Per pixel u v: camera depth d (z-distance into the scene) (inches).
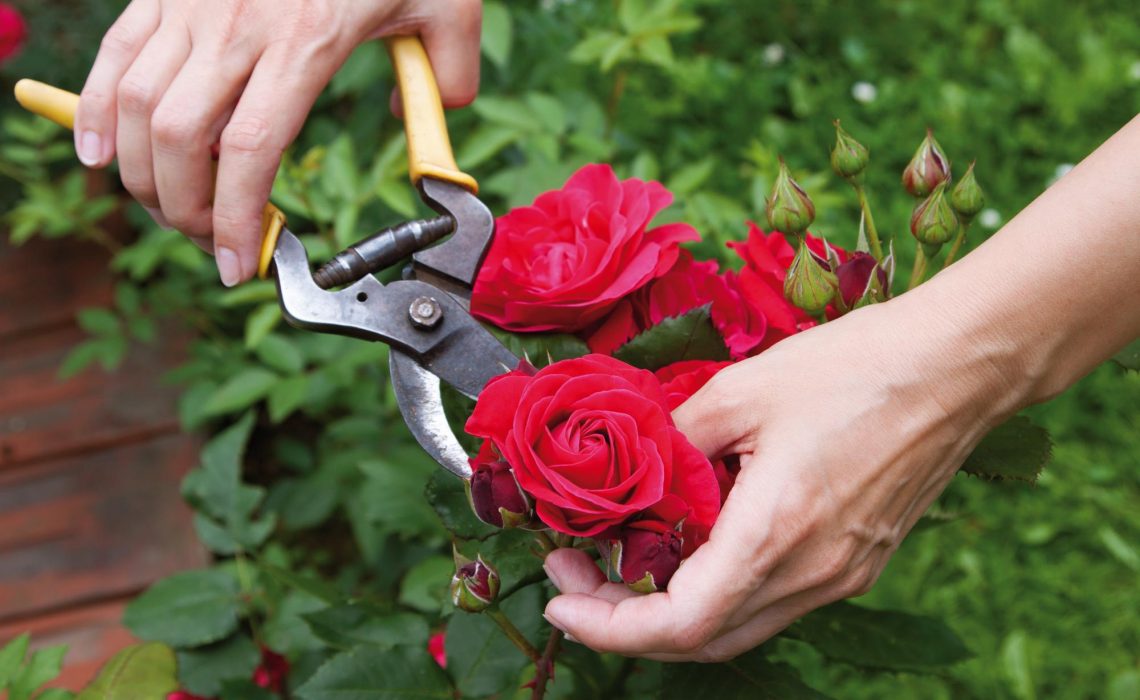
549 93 42.0
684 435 16.4
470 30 20.8
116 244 45.2
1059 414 40.5
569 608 16.2
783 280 19.2
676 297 19.5
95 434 40.2
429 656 20.8
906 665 21.1
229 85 18.1
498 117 31.4
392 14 19.9
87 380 42.1
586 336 19.7
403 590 27.1
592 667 22.5
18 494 38.3
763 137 49.8
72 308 44.9
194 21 18.3
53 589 35.4
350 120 41.5
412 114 19.9
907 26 55.8
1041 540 37.5
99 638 33.6
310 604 26.0
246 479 41.8
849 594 17.3
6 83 49.1
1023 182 48.7
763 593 16.5
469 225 19.1
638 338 18.3
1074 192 16.5
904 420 16.4
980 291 16.5
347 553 40.9
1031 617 35.9
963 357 16.4
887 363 16.4
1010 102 51.1
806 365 16.5
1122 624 35.4
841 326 16.8
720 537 15.8
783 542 15.9
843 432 16.2
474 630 21.5
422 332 18.3
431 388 18.4
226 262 18.4
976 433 17.1
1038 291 16.3
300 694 20.4
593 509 15.6
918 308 16.6
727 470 17.4
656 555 15.8
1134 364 19.1
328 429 37.2
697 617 15.7
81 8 49.6
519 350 19.1
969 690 33.8
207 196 18.6
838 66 54.9
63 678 32.4
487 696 21.3
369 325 18.3
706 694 19.1
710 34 56.4
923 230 18.9
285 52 18.2
